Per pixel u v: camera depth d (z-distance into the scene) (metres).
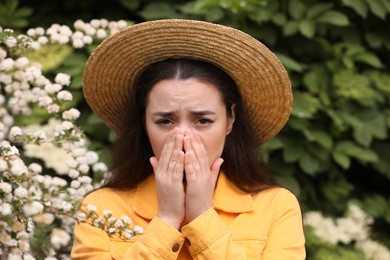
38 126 4.45
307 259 5.27
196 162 3.04
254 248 3.18
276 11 5.41
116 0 5.52
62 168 4.30
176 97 3.03
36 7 5.49
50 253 3.47
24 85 3.52
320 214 5.31
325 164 5.57
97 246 3.19
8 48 3.57
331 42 5.86
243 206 3.29
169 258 3.01
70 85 4.82
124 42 3.21
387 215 5.81
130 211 3.31
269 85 3.29
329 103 5.48
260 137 3.53
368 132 5.57
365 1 5.50
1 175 3.07
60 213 3.17
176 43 3.15
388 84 5.72
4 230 3.11
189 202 3.05
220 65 3.19
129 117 3.39
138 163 3.39
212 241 3.01
